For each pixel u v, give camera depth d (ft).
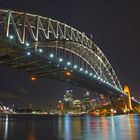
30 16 287.69
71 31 405.80
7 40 217.77
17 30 245.45
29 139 119.03
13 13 263.29
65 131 161.79
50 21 334.03
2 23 246.68
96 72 483.51
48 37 313.12
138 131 158.40
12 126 213.46
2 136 131.03
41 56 262.47
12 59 249.96
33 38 274.36
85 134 141.28
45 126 214.69
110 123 255.91
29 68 274.98
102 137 126.31
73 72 335.47
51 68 289.33
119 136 130.00
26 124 249.34
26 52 241.76
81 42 435.12
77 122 288.51
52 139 119.03
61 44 359.05
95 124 241.35
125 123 253.44
